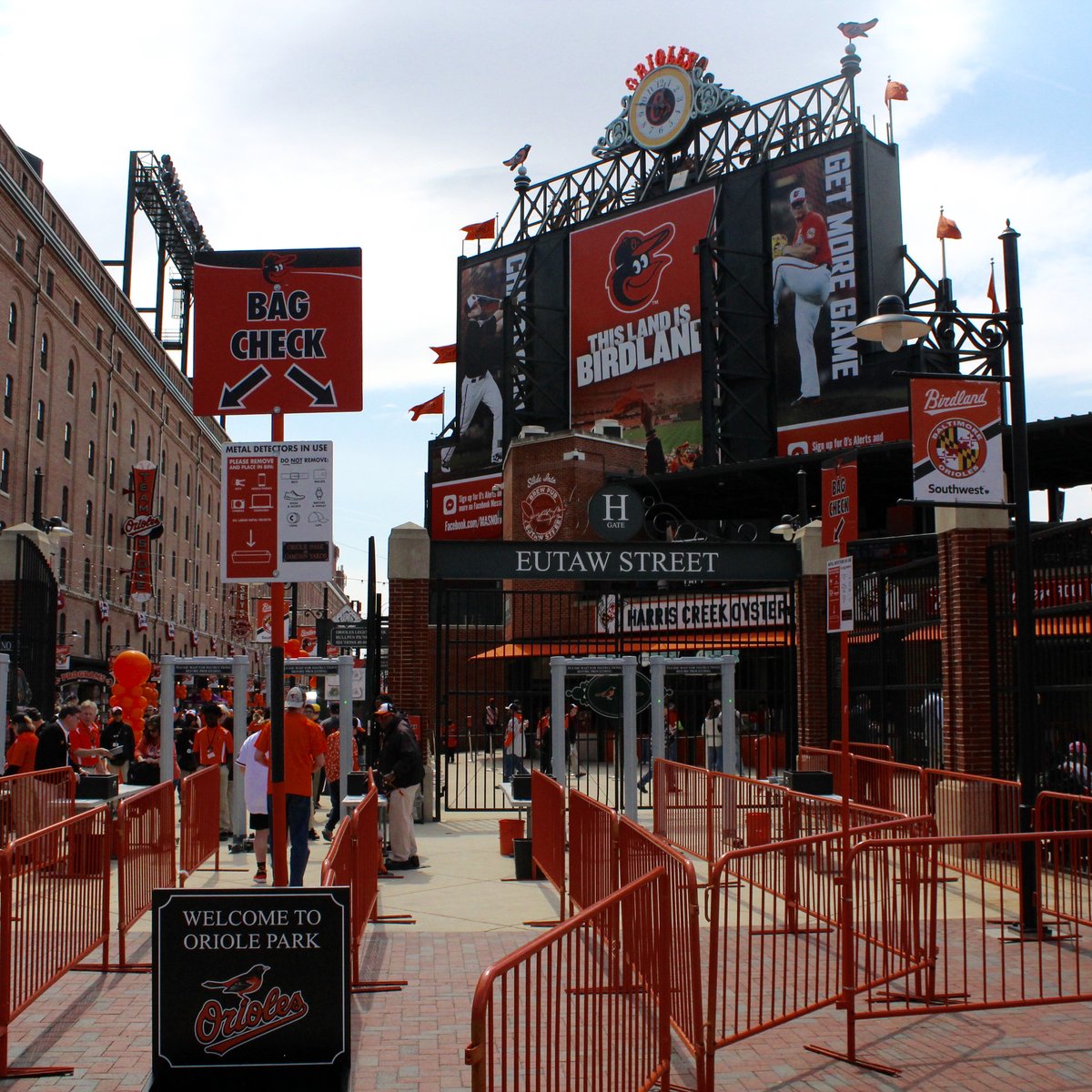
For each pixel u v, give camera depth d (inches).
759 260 1659.7
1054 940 348.8
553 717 585.9
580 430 1697.8
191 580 2898.6
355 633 1063.6
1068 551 489.4
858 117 1599.4
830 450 1531.7
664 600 1098.7
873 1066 243.1
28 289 1716.3
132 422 2348.7
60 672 1346.0
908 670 634.2
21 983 257.0
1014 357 399.5
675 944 246.2
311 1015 218.8
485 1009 154.3
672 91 1847.9
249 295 315.3
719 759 780.0
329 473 302.2
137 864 358.6
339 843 272.8
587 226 1870.1
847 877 258.5
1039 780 498.9
